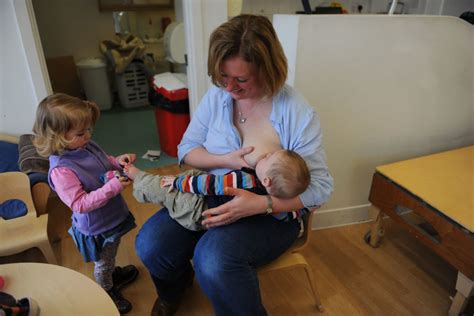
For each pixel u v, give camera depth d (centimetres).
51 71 380
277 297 152
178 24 279
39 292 94
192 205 112
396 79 172
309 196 111
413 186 153
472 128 203
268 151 117
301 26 148
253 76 103
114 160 139
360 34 157
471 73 184
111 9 397
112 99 421
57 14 386
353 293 154
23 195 151
